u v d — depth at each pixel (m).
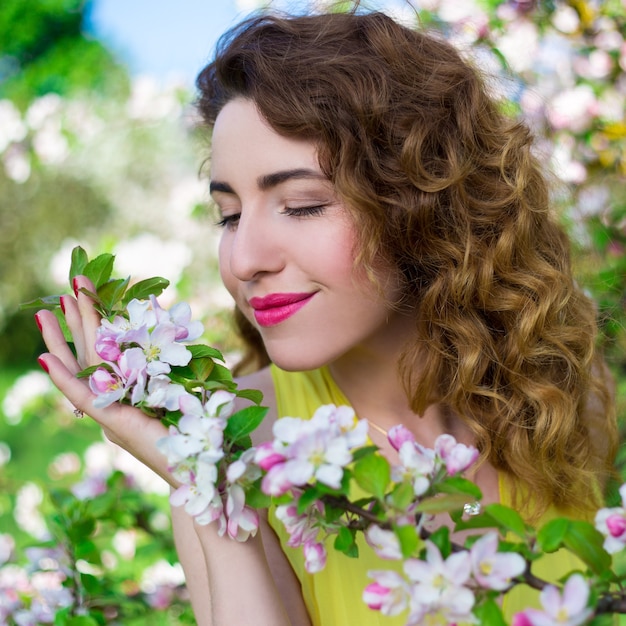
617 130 2.76
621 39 2.80
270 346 1.35
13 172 5.35
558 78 2.88
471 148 1.53
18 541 3.37
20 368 10.19
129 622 2.04
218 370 1.12
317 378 1.62
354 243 1.31
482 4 2.73
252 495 0.97
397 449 0.99
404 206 1.42
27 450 6.30
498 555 0.83
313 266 1.30
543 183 1.71
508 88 2.16
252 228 1.31
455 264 1.49
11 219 9.50
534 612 0.80
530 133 1.76
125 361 1.07
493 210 1.55
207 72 1.60
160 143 9.07
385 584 0.85
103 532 2.19
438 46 1.58
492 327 1.59
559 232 1.79
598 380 1.83
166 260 3.05
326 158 1.30
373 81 1.40
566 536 0.87
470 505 1.40
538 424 1.55
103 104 9.30
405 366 1.50
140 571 2.35
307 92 1.32
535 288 1.58
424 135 1.44
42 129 5.17
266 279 1.32
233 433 1.00
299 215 1.31
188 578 1.40
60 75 11.70
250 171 1.31
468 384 1.50
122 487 2.16
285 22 1.43
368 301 1.35
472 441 1.62
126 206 9.16
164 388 1.09
